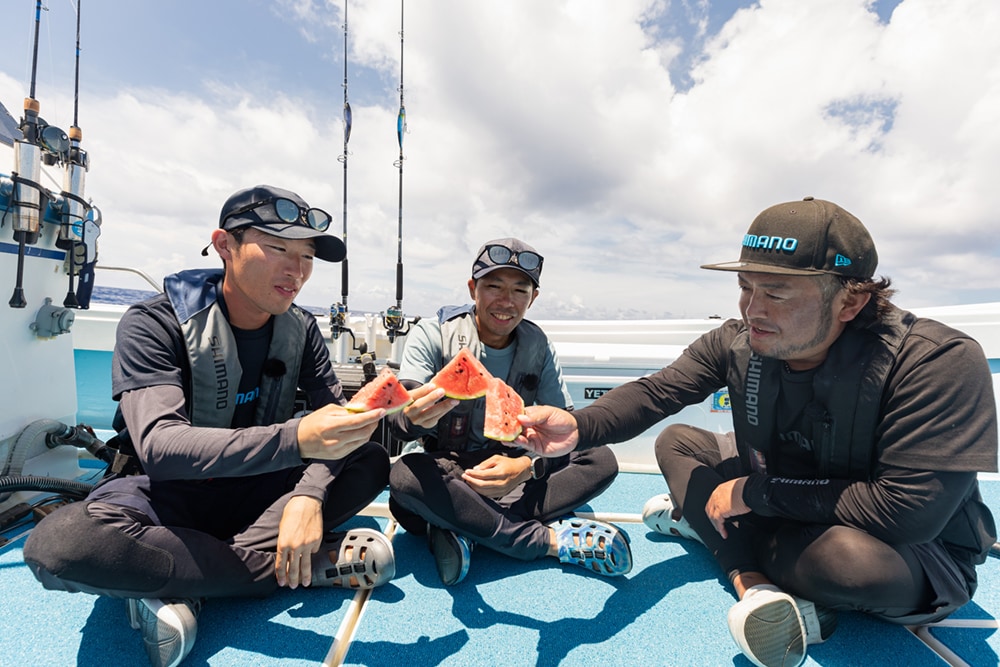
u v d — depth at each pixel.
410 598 1.81
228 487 1.88
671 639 1.60
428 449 2.45
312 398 2.21
